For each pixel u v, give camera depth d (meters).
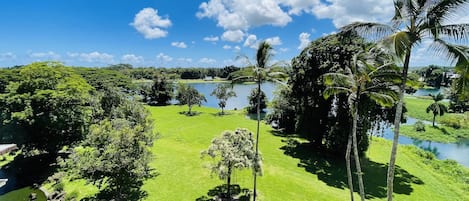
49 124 23.06
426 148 40.88
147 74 127.12
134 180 17.34
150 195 18.45
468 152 39.03
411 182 23.62
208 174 22.19
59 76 25.72
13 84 24.45
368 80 14.72
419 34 12.17
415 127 51.28
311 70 26.45
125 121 18.70
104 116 28.34
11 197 18.80
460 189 22.91
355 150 15.52
